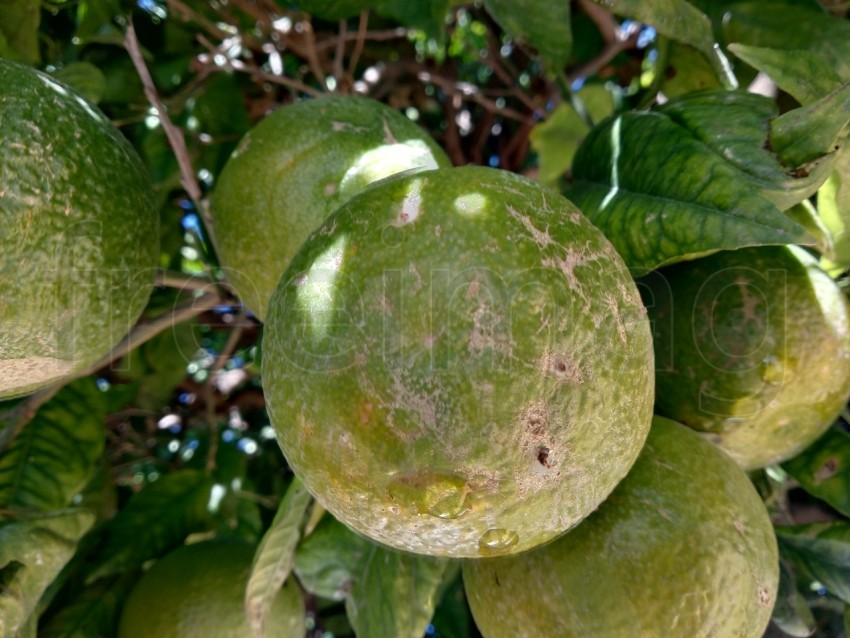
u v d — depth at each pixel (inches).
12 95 5.0
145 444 10.4
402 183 4.3
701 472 5.1
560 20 7.2
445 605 7.7
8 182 4.8
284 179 6.0
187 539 8.7
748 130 5.0
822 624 7.9
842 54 6.3
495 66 10.0
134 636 7.1
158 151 8.6
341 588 6.5
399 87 10.2
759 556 5.0
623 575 4.7
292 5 9.8
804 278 5.6
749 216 4.5
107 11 7.2
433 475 3.8
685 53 6.4
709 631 4.7
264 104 9.8
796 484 7.5
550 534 4.2
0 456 7.1
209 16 9.2
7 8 7.5
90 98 7.8
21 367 5.3
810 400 5.6
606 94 9.7
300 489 5.8
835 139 4.6
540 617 4.9
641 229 4.9
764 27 6.6
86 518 6.4
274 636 7.3
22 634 6.3
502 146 11.0
